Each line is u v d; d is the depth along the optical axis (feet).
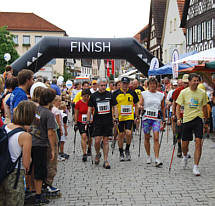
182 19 107.65
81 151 31.19
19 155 12.64
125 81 26.63
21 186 12.71
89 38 59.52
